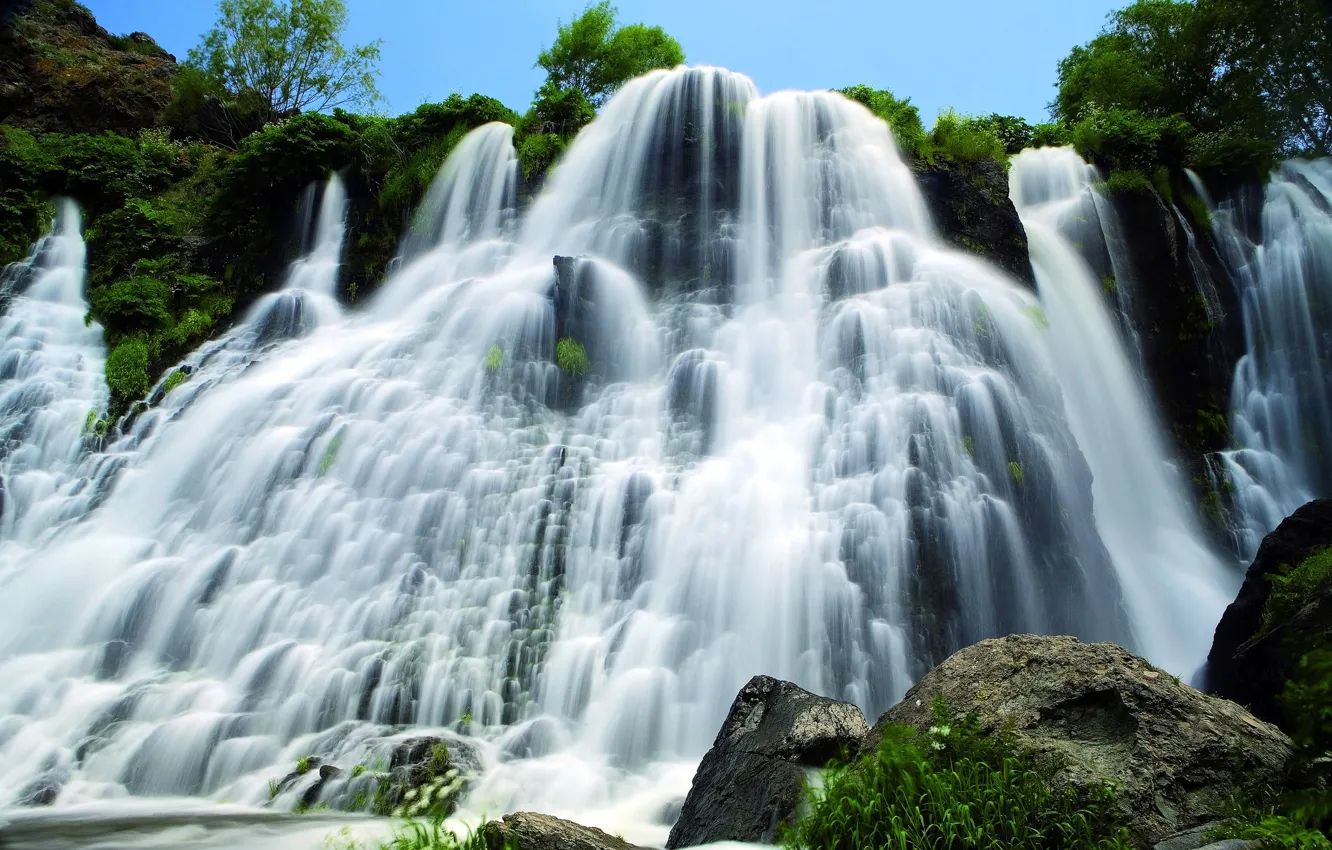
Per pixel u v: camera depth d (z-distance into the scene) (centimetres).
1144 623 2041
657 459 1922
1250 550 2455
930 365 1909
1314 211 2959
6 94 3306
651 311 2348
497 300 2269
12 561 1848
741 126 2619
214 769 1291
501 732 1396
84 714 1408
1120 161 2947
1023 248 2456
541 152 2772
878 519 1625
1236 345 2783
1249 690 1261
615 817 1154
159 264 2738
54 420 2231
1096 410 2452
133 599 1641
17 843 1009
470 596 1608
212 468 1989
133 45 4094
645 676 1453
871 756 758
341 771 1212
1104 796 660
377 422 1962
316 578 1673
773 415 1984
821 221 2470
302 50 3706
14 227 2800
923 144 2591
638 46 3678
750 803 827
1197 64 3581
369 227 2847
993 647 836
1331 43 3250
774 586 1559
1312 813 552
